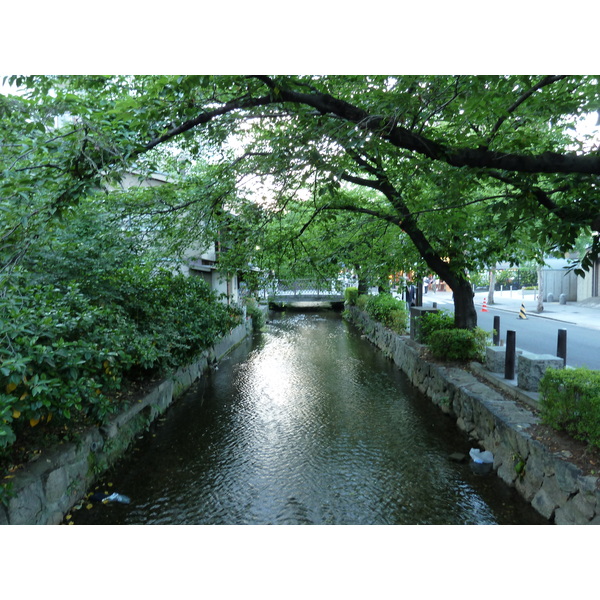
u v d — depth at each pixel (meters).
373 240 10.09
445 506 4.78
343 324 22.53
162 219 6.87
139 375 7.57
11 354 3.58
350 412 8.14
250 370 11.74
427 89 4.50
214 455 6.23
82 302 4.90
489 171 5.29
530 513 4.54
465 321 9.40
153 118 4.08
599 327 15.86
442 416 7.77
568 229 4.50
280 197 6.41
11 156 3.86
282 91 4.09
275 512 4.70
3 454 4.04
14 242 3.98
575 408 4.43
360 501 4.93
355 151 4.54
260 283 9.00
